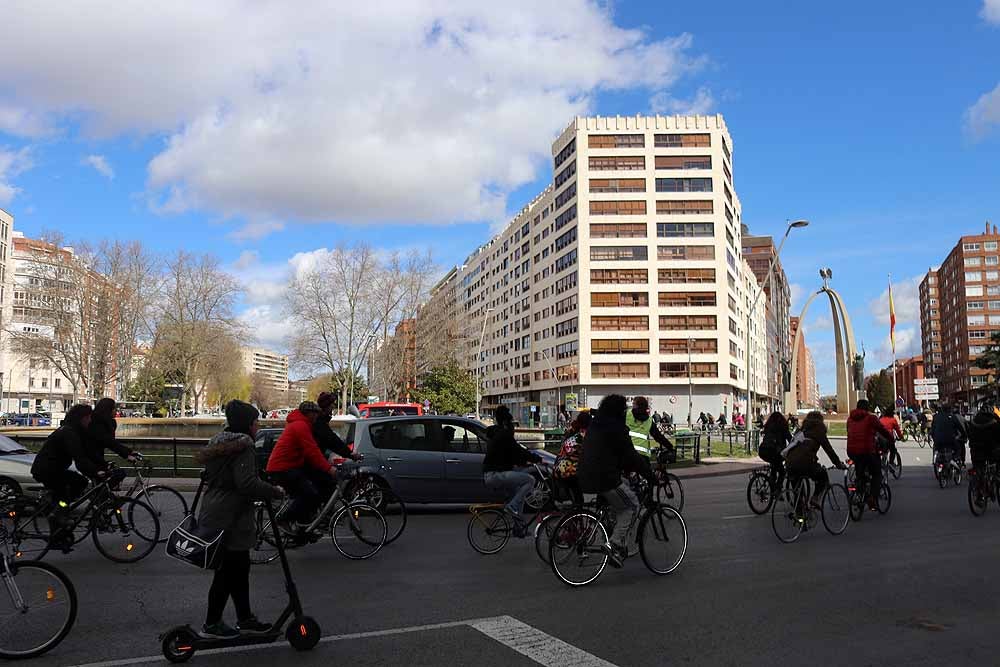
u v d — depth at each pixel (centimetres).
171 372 6788
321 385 11494
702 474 2269
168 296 6588
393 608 677
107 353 6050
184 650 525
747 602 692
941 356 16962
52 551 985
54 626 555
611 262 7769
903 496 1572
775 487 1304
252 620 555
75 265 5841
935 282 17288
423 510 1415
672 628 606
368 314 6147
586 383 7681
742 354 8838
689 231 7775
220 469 548
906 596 713
